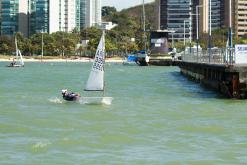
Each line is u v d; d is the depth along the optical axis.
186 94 72.44
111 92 77.19
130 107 56.41
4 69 180.75
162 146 34.22
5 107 57.19
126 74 137.25
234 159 30.41
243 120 45.69
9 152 32.34
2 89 84.12
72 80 111.50
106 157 30.91
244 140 36.34
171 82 102.19
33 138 37.47
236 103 58.03
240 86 60.69
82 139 36.66
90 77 60.69
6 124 44.28
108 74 137.12
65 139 36.59
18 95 72.25
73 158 30.67
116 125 43.50
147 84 96.25
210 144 34.88
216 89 72.56
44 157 30.95
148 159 30.33
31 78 119.62
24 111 53.41
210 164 29.22
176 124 43.88
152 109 54.59
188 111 52.50
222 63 68.50
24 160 30.12
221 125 43.12
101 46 60.19
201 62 91.62
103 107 56.38
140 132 39.84
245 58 63.19
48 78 119.75
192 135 38.47
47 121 45.97
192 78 108.19
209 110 52.81
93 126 42.91
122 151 32.62
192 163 29.38
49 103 60.72
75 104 59.22
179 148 33.53
